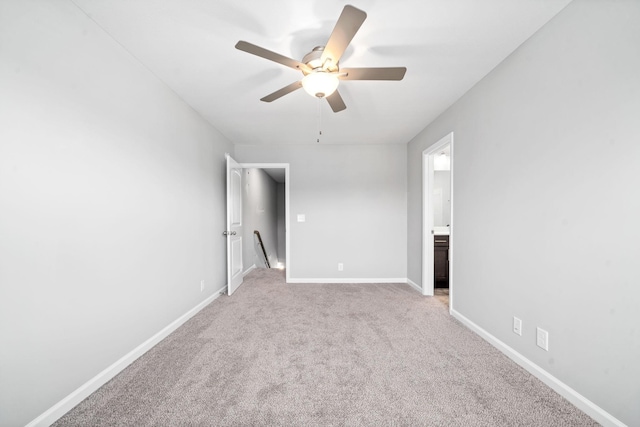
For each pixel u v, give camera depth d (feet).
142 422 4.49
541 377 5.61
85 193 5.14
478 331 7.80
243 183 15.65
